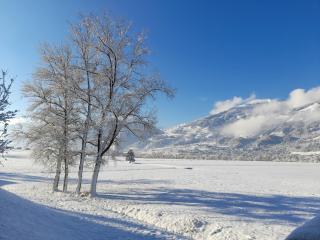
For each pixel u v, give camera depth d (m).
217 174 69.69
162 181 49.53
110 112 30.00
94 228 16.34
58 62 31.94
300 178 62.38
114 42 30.25
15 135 31.81
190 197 31.70
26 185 38.78
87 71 31.17
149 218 22.73
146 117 31.19
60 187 38.28
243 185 45.72
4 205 14.18
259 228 19.44
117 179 52.00
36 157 32.22
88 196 30.53
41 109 32.28
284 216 23.28
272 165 131.88
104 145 31.17
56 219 16.06
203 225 20.33
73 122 31.70
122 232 16.39
